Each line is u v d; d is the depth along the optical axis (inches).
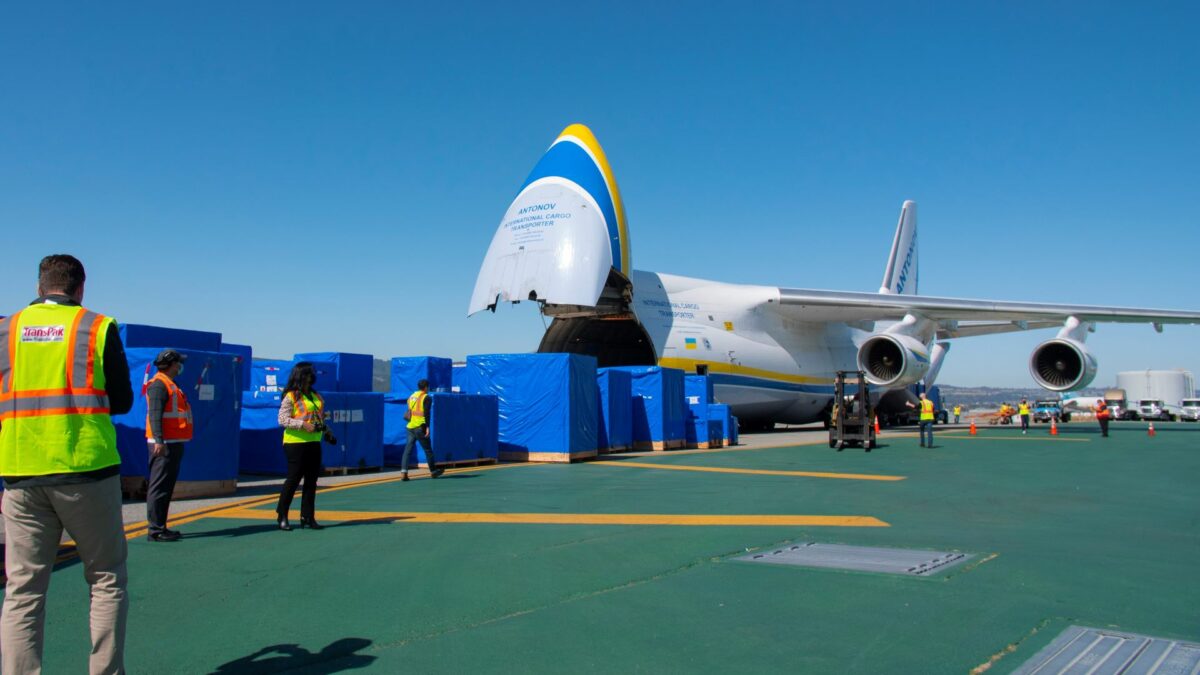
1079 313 893.2
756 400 1000.9
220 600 195.3
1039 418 2032.5
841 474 498.3
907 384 918.4
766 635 164.6
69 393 130.7
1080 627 169.8
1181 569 224.4
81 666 150.4
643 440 743.7
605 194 774.5
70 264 142.6
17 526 130.3
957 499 377.4
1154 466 548.1
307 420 295.4
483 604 189.6
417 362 704.4
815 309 1010.1
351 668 146.9
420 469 549.0
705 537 273.3
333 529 295.6
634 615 179.2
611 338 981.8
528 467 558.9
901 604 187.0
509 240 772.6
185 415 283.7
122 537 137.8
